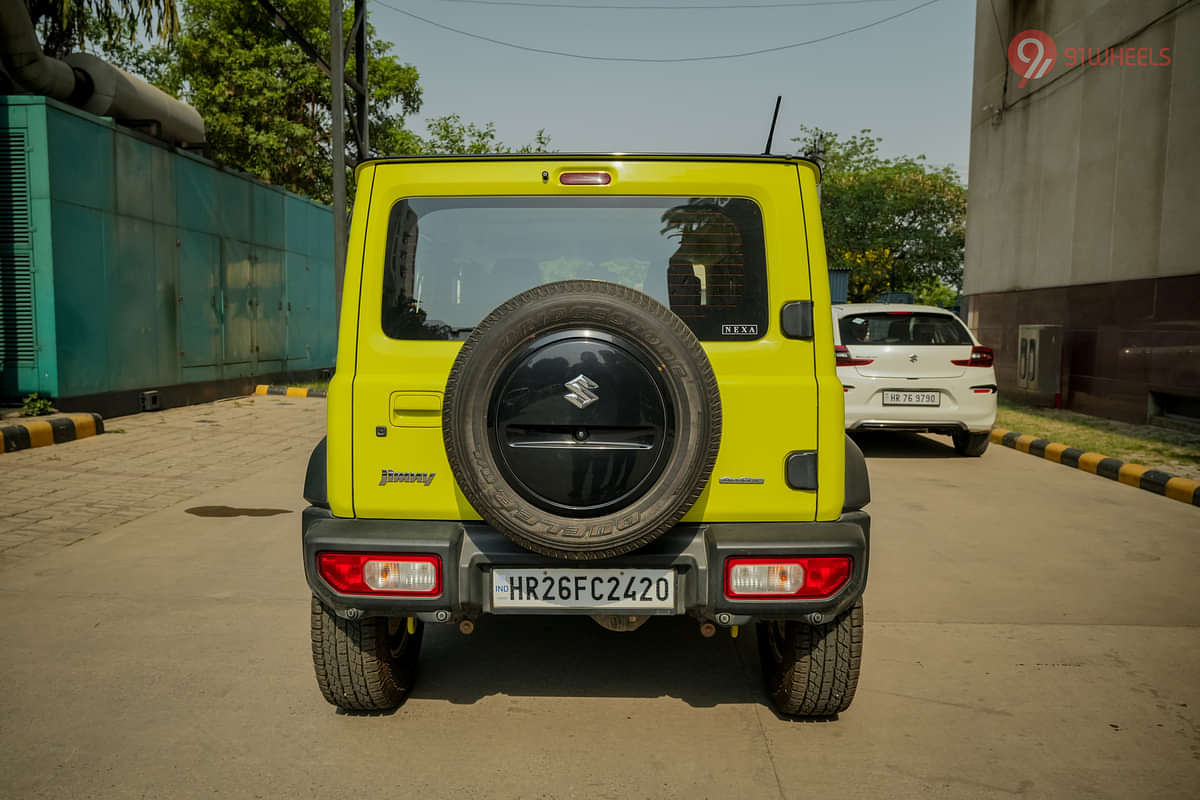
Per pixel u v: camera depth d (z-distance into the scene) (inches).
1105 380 463.8
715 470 109.3
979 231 630.5
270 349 599.5
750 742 118.0
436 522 110.1
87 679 135.8
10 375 382.0
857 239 1547.7
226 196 532.7
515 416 99.1
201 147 526.6
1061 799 103.8
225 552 207.3
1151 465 315.3
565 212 114.6
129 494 268.2
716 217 113.0
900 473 330.0
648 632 161.9
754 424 109.5
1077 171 492.1
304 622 161.5
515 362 98.9
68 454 333.1
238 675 137.9
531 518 98.7
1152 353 424.2
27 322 378.3
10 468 303.3
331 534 106.9
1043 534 235.9
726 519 110.3
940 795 104.5
